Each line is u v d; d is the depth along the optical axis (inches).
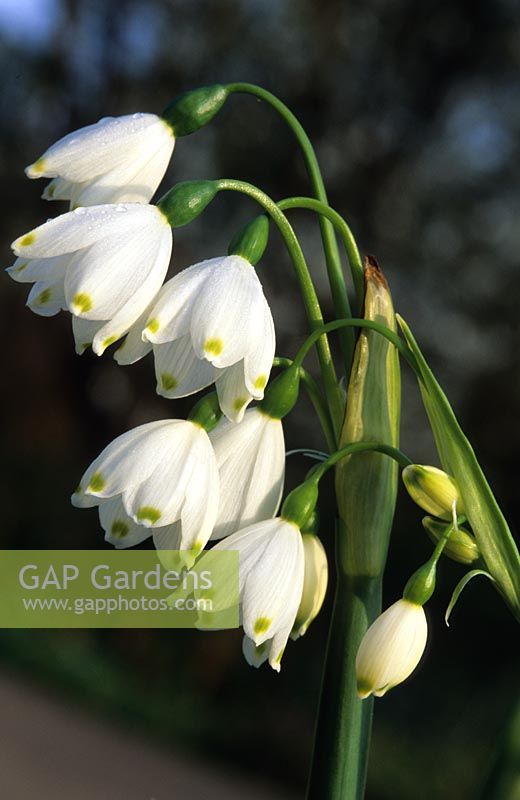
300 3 637.3
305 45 641.6
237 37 650.8
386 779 370.3
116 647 467.5
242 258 80.8
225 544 80.9
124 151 86.2
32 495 593.6
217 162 625.9
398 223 624.1
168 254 80.4
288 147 625.0
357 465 85.8
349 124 632.4
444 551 83.1
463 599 442.6
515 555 81.5
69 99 693.3
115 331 77.5
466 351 599.2
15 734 370.0
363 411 86.8
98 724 409.7
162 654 462.6
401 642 77.7
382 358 86.8
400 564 474.3
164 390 78.5
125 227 79.0
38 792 310.0
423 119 626.2
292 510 82.7
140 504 78.2
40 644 464.8
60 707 421.4
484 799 77.1
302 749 396.5
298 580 80.3
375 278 87.3
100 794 319.6
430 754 383.6
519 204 613.0
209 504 80.0
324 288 565.6
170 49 666.2
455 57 620.1
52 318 683.4
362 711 83.7
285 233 84.6
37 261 81.7
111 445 80.9
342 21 631.8
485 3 614.2
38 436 661.3
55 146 86.2
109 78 684.7
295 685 440.1
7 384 668.1
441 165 627.8
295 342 570.6
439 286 611.5
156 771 361.4
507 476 553.0
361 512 85.6
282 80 639.1
